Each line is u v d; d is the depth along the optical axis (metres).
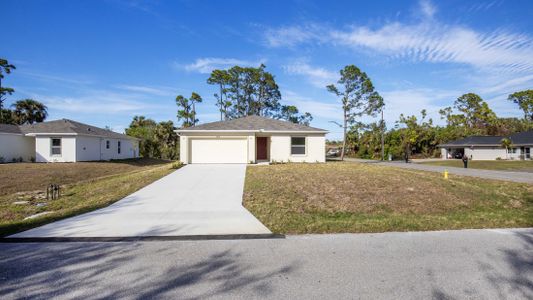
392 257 4.43
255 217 7.16
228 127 20.38
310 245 5.05
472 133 50.69
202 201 9.03
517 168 24.17
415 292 3.33
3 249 4.88
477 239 5.34
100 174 18.67
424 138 44.69
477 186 12.84
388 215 7.90
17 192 12.61
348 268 4.02
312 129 20.98
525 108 54.78
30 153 24.78
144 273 3.88
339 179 12.70
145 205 8.54
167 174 14.10
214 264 4.20
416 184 12.06
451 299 3.18
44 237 5.50
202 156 19.59
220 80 40.66
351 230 5.97
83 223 6.62
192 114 42.44
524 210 8.77
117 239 5.46
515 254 4.54
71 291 3.38
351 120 33.03
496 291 3.36
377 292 3.33
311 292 3.34
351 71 31.52
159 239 5.47
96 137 25.81
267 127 20.83
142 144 35.88
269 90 42.91
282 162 20.08
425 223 6.46
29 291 3.38
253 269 4.01
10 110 38.72
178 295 3.28
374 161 35.59
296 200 9.25
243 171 15.07
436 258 4.38
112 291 3.38
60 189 12.73
